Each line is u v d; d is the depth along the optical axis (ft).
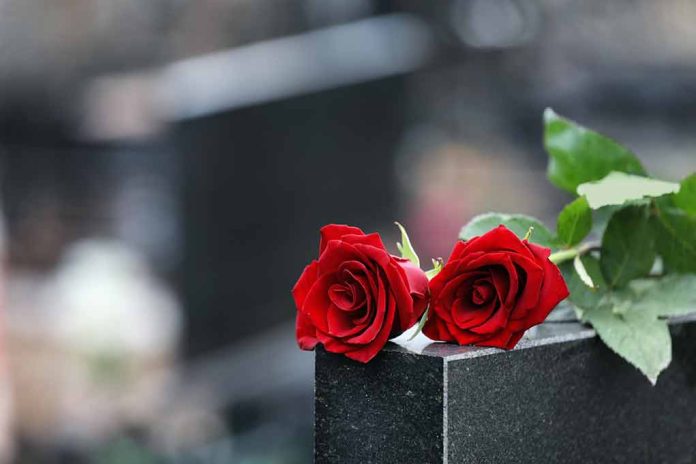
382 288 2.37
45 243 19.75
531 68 17.98
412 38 14.73
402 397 2.46
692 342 3.10
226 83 13.58
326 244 2.54
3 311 15.33
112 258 16.31
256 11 18.06
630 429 2.91
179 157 13.52
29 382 14.98
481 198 17.78
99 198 19.15
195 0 18.81
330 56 13.74
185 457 10.76
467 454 2.45
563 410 2.70
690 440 3.11
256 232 13.30
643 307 2.89
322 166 13.46
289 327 13.25
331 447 2.60
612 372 2.84
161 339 14.61
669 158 18.17
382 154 13.94
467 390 2.43
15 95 19.11
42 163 19.49
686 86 18.22
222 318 13.32
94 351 14.33
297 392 11.68
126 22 19.29
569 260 2.94
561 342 2.68
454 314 2.47
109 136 18.57
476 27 16.35
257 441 10.60
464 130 17.47
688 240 3.00
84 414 13.97
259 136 13.34
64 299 15.60
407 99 14.57
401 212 14.53
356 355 2.43
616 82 18.25
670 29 18.62
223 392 12.01
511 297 2.40
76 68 19.25
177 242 13.61
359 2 15.55
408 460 2.46
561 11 18.08
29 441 14.35
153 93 17.21
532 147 18.35
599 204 2.65
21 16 19.43
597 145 3.12
